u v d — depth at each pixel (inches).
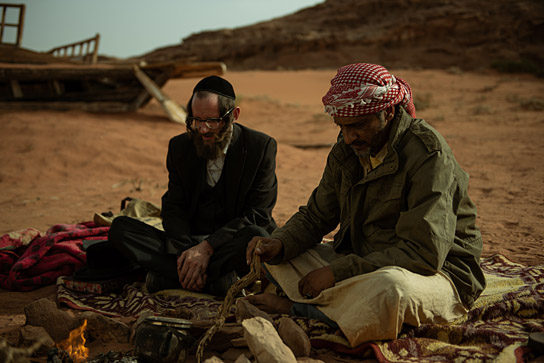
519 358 85.3
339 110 97.2
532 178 303.3
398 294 91.1
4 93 576.4
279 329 97.3
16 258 153.7
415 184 98.9
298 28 3444.9
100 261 137.6
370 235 108.8
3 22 617.9
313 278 104.9
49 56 631.8
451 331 96.5
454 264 104.4
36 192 313.7
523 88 1205.7
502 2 2701.8
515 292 114.1
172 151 139.2
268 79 1567.4
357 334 92.7
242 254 125.4
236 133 138.2
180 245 131.0
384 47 2721.5
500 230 192.9
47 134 433.7
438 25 2613.2
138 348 92.0
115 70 561.3
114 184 338.6
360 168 110.8
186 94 947.3
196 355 92.4
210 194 139.7
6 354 80.0
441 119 697.0
